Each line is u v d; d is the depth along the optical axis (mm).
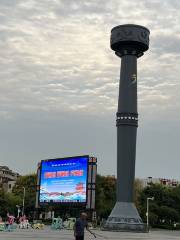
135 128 60562
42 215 97875
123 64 62938
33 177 121062
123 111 60594
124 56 63094
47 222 83125
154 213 110875
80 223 21438
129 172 59281
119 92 62094
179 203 121875
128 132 60031
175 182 176500
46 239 34000
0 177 176625
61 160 75938
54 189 76438
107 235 44188
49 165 78625
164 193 119562
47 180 78500
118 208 58031
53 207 81812
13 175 195625
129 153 59625
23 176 122500
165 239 42688
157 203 117000
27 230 51625
